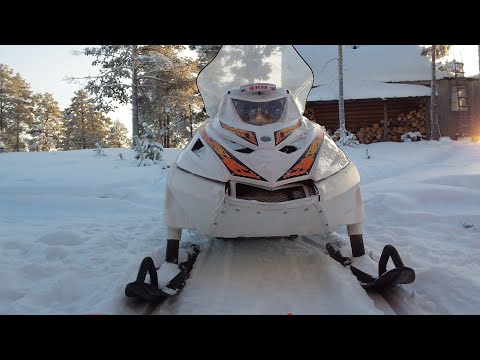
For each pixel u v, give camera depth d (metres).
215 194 3.23
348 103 20.78
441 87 21.48
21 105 49.91
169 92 24.59
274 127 3.77
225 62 4.79
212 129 3.87
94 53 22.00
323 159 3.53
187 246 4.11
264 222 3.23
